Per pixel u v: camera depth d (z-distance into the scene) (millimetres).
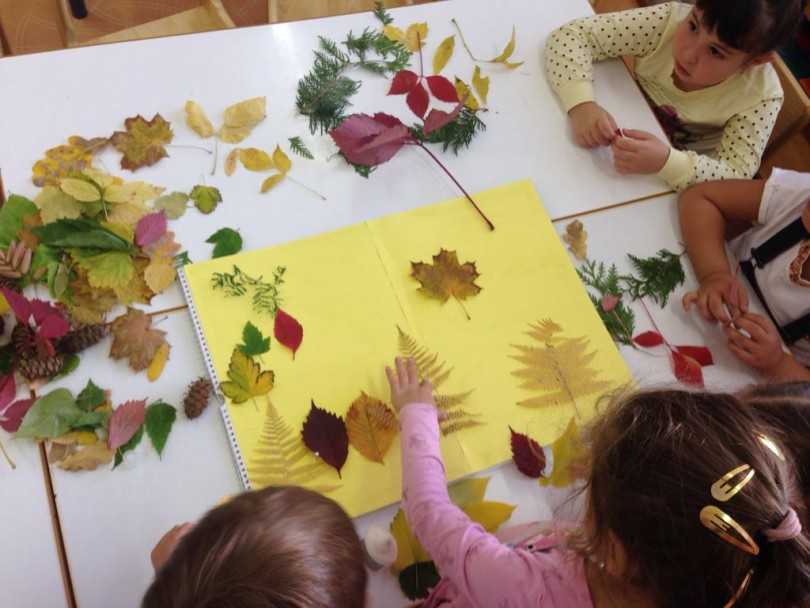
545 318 919
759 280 1067
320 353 852
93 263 860
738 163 1162
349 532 646
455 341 885
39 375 793
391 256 929
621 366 908
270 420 806
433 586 758
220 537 595
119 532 745
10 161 921
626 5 1749
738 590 592
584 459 773
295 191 959
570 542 724
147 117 978
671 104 1254
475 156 1031
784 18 1020
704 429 627
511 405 860
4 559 720
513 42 1132
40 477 757
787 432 698
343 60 1063
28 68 980
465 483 812
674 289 987
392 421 819
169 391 817
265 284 881
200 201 928
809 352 1063
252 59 1043
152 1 1716
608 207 1034
